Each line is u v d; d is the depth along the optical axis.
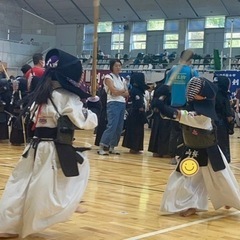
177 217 4.91
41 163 3.86
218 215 5.08
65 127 3.90
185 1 26.66
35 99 3.95
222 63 23.50
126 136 10.09
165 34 29.05
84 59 28.11
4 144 10.97
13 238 3.92
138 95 9.96
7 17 27.80
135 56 29.81
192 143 4.88
